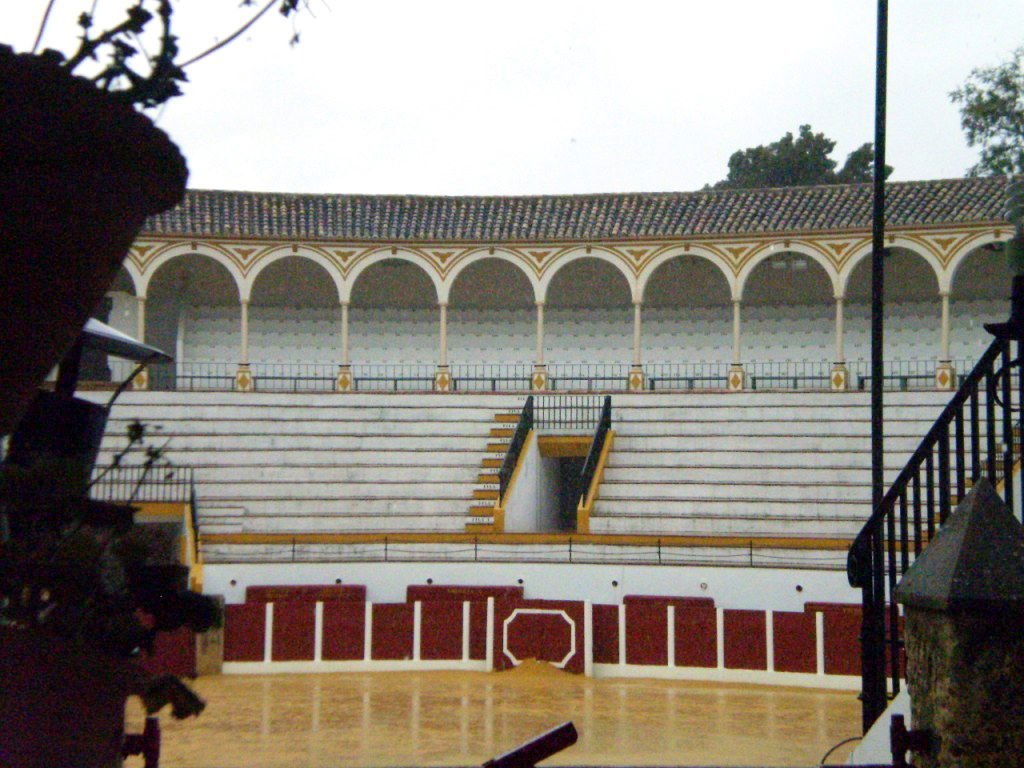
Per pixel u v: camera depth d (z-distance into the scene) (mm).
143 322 35594
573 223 37188
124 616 2664
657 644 22344
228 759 13523
